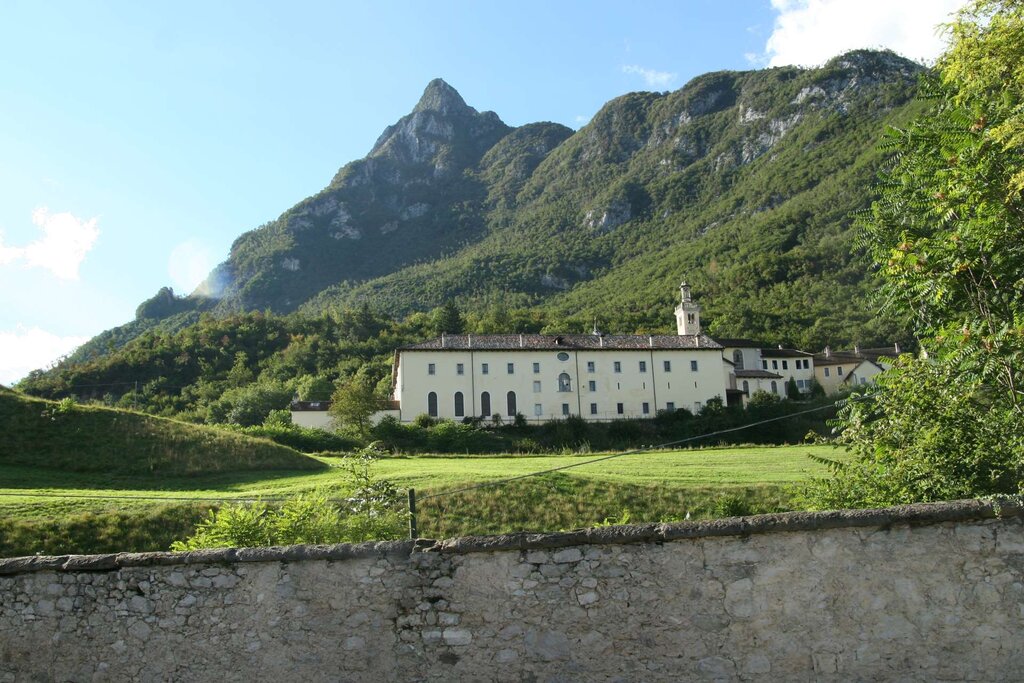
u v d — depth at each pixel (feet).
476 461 174.09
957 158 43.24
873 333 418.10
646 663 24.90
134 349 460.55
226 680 26.35
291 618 26.53
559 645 25.25
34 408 167.02
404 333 515.09
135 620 27.32
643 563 25.53
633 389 308.19
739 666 24.64
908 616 24.59
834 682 24.36
